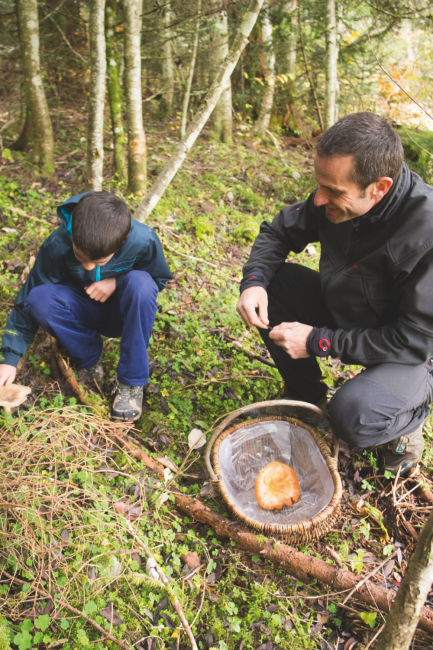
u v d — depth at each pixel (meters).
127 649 1.60
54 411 2.30
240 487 2.30
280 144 6.65
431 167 5.65
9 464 2.05
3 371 2.25
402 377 1.98
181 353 2.93
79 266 2.37
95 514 1.94
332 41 5.71
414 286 1.85
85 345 2.52
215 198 4.80
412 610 1.34
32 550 1.72
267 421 2.34
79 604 1.70
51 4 5.96
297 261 4.10
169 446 2.42
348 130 1.65
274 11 5.77
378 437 2.06
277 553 1.87
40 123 4.53
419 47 7.66
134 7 3.97
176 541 2.01
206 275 3.66
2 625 1.55
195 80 6.91
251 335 3.20
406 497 2.29
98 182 3.64
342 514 2.19
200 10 4.89
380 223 1.92
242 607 1.84
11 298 3.04
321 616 1.83
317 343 2.04
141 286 2.26
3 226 3.72
